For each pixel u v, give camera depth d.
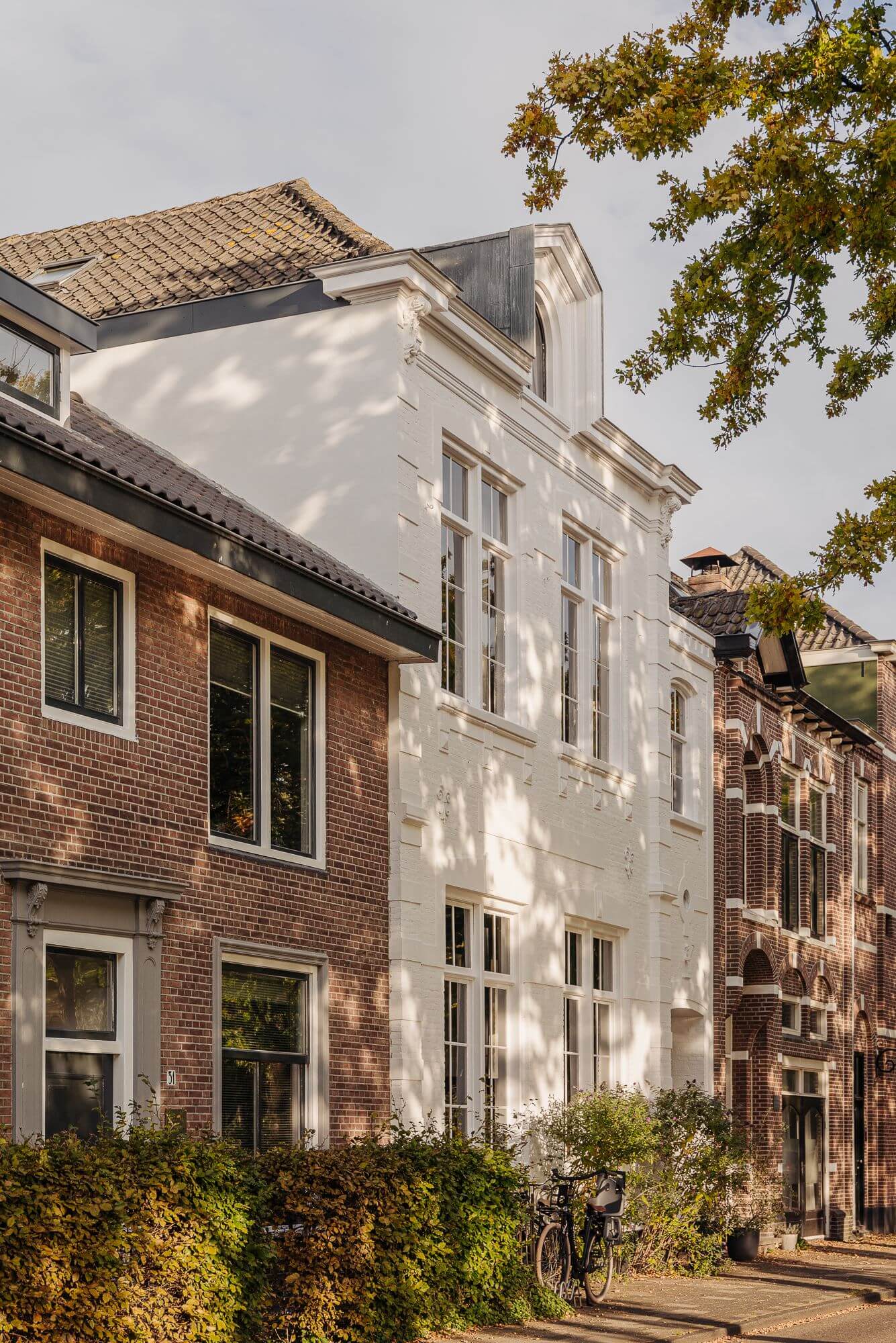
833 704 36.97
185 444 18.08
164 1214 10.68
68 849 12.29
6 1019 11.46
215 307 18.25
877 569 14.48
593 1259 17.14
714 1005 25.91
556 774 20.53
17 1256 9.57
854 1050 33.81
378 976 16.31
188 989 13.48
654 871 23.33
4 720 11.73
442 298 17.80
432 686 17.64
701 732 26.25
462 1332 14.18
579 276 21.59
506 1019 19.19
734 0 13.16
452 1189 14.63
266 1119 14.55
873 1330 16.61
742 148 13.21
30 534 12.12
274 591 14.40
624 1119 19.28
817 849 32.34
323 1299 12.61
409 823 16.91
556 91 13.11
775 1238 27.50
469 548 19.02
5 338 13.32
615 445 22.58
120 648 13.14
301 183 20.89
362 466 17.27
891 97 12.34
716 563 32.00
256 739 14.91
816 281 13.41
